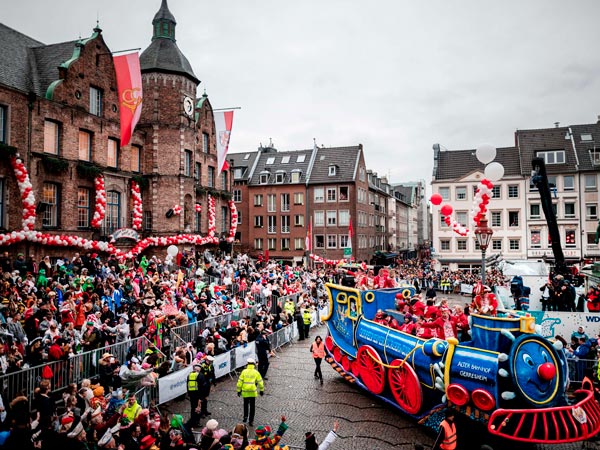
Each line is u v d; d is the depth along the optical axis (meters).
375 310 14.72
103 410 9.30
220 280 27.34
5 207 21.12
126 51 22.72
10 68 23.22
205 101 37.16
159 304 17.11
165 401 12.68
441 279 39.75
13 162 21.20
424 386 11.05
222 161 34.19
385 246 71.75
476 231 13.29
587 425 8.76
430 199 14.76
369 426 11.49
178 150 31.73
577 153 49.38
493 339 9.70
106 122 27.17
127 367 11.76
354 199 54.47
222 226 40.91
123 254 26.86
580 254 48.22
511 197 50.81
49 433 7.84
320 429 11.32
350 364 14.30
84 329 13.14
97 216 25.38
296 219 55.94
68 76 24.59
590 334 15.55
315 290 28.50
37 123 22.75
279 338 19.98
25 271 18.27
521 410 8.67
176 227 31.38
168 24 33.59
